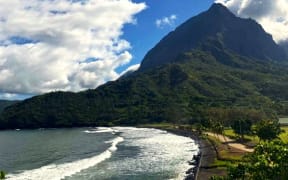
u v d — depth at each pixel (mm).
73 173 95500
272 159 40719
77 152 144500
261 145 42875
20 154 147500
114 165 106000
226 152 116875
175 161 110688
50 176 92875
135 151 136875
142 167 101688
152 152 133000
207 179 80500
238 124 156625
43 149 162000
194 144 156250
